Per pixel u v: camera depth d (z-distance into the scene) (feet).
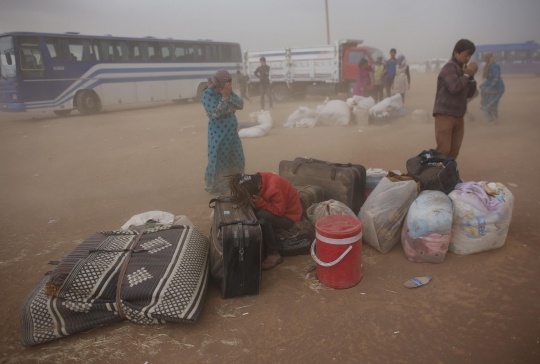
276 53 58.85
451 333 8.20
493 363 7.36
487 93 31.09
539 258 10.86
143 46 59.98
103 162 25.41
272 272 11.03
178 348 8.18
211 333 8.59
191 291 8.99
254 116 36.83
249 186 10.89
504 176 18.01
